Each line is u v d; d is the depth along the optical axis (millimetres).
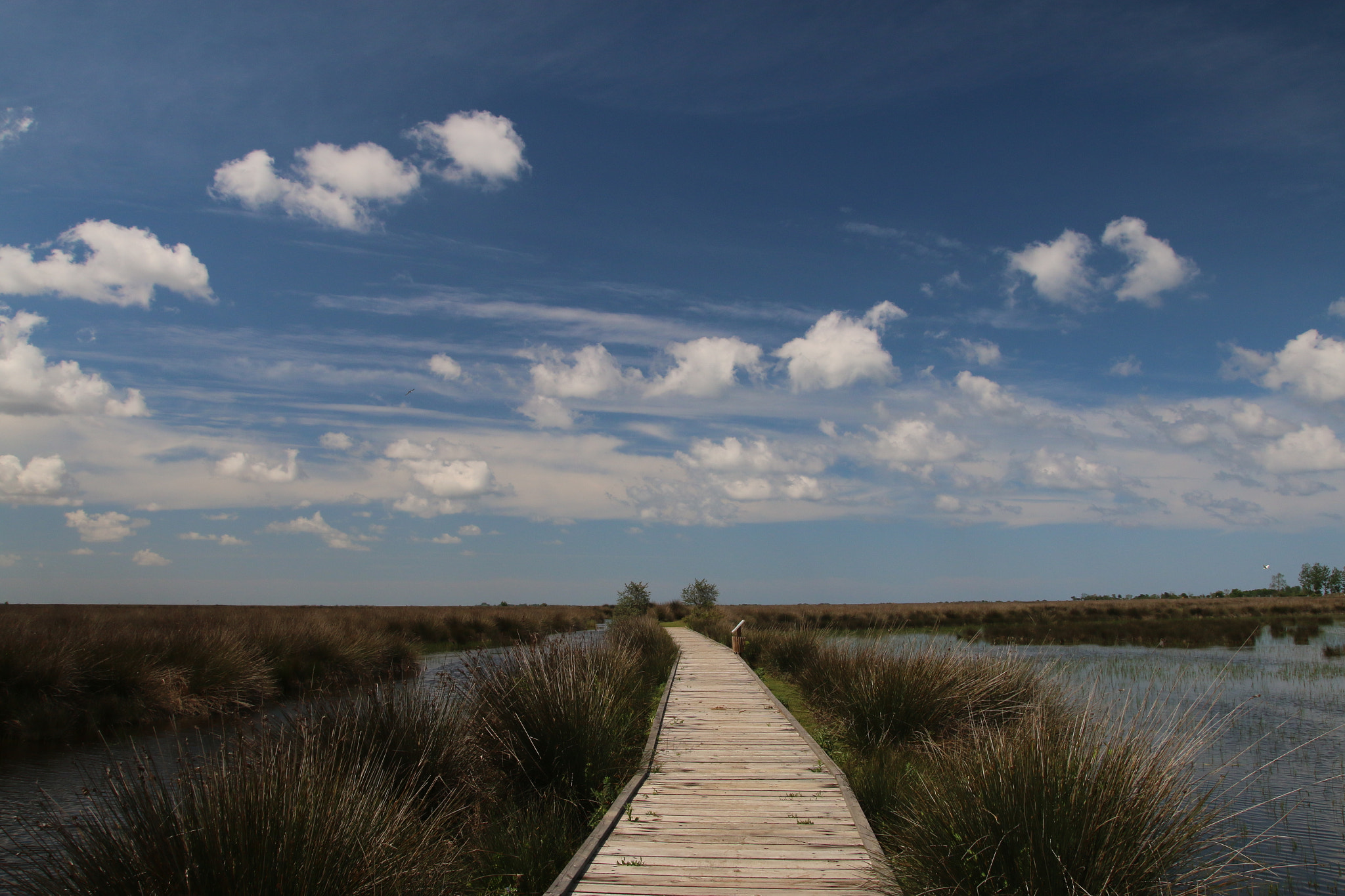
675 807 6180
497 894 4988
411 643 21578
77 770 8516
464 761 6562
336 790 4289
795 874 4723
